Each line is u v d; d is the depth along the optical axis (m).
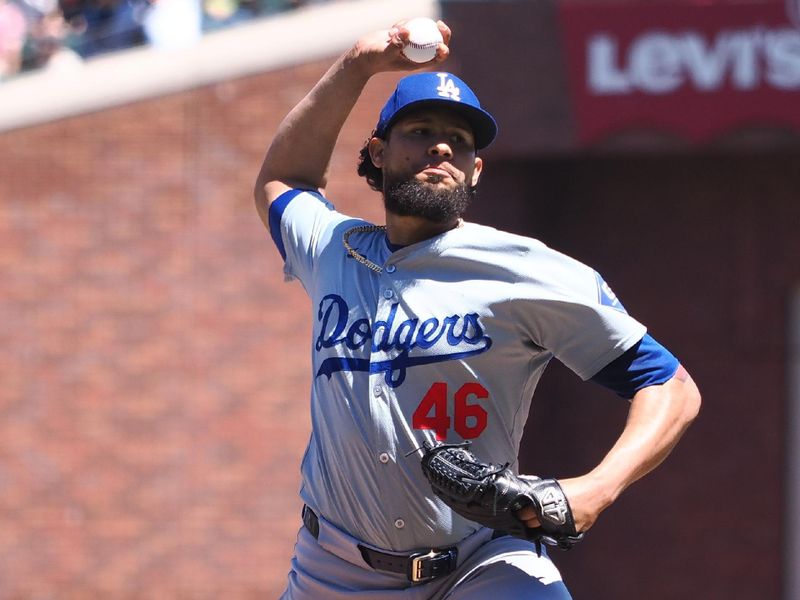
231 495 35.06
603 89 32.53
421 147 11.28
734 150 32.78
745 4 32.00
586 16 32.47
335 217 12.61
